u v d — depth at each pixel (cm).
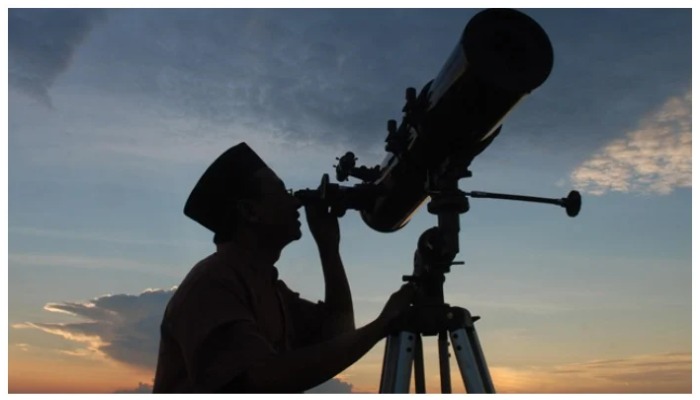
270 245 316
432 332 290
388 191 353
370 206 364
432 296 292
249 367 251
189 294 273
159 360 287
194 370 257
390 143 327
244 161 318
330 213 356
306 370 253
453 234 296
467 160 308
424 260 293
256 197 313
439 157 316
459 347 282
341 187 352
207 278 277
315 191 352
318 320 344
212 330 259
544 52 279
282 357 254
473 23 271
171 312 277
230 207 314
